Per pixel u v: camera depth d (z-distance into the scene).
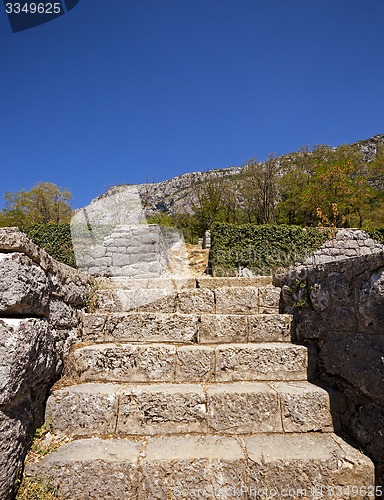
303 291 2.29
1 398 1.27
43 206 21.56
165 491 1.39
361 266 1.70
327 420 1.74
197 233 18.77
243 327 2.36
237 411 1.72
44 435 1.62
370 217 18.73
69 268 2.27
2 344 1.32
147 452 1.50
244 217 19.44
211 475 1.42
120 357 1.99
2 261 1.41
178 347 2.12
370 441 1.50
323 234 8.68
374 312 1.56
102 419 1.68
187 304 2.73
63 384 1.86
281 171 20.42
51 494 1.38
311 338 2.15
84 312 2.43
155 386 1.87
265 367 2.05
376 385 1.50
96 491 1.39
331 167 17.41
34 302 1.57
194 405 1.72
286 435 1.69
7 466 1.28
